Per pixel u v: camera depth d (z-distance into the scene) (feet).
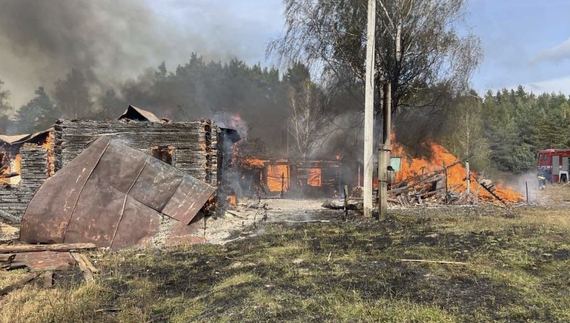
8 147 80.84
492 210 51.49
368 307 16.35
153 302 20.02
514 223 35.68
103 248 33.19
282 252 28.14
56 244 32.32
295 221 45.39
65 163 48.34
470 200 61.93
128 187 37.63
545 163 111.86
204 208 44.37
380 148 42.50
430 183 67.82
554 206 57.41
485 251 25.03
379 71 78.95
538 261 22.33
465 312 15.62
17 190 46.70
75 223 34.53
